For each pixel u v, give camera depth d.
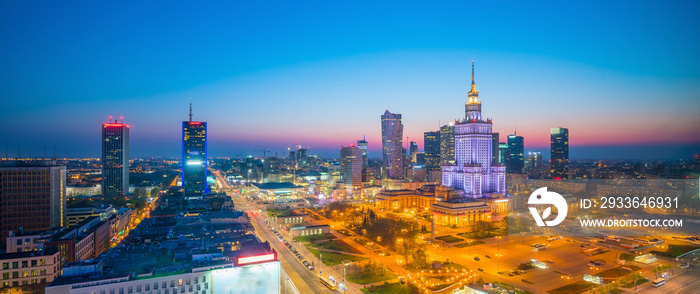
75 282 153.12
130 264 178.62
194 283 167.00
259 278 175.00
